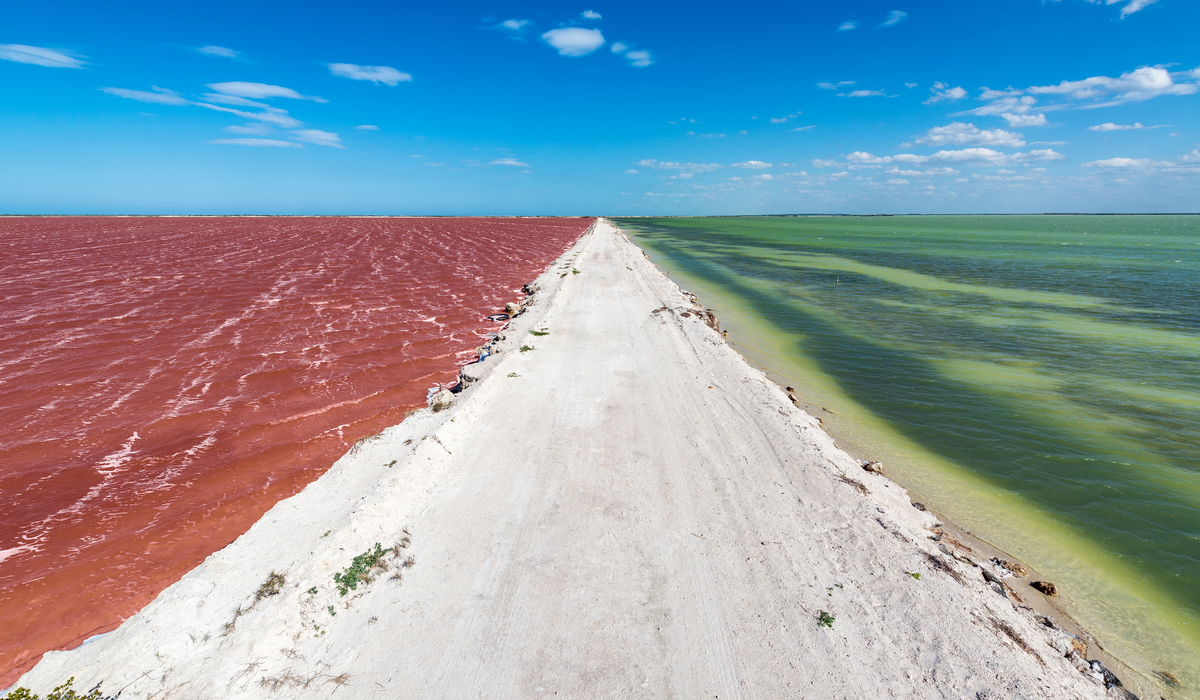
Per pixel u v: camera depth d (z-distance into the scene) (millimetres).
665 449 9867
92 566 7500
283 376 15086
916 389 15711
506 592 6215
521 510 7848
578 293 26312
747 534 7391
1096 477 10711
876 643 5602
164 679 4820
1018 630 6113
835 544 7227
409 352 17688
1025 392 15391
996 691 5066
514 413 11352
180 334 19047
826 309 27906
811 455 9758
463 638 5543
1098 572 8039
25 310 22125
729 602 6137
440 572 6523
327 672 5082
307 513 7430
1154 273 40250
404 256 44656
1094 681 5762
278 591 5789
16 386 13883
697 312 22562
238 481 9773
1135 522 9250
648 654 5406
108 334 18844
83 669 4887
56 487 9422
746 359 18750
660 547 7082
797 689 5031
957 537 8797
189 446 11000
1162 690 6039
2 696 4699
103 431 11555
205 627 5391
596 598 6148
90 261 37375
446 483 8547
